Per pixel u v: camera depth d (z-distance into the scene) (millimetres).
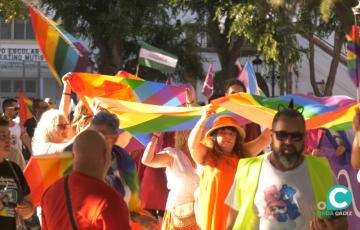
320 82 36344
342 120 9219
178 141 9398
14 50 41438
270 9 27594
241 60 35594
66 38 10531
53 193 6000
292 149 6109
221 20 31750
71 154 8000
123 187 7785
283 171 6188
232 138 8516
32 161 7992
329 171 6207
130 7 30562
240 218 6266
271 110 8797
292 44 28641
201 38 35656
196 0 30922
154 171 10227
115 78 10648
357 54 7328
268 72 33062
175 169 9156
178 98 10977
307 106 9344
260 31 28391
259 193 6219
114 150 7848
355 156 6734
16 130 15320
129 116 9391
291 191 6141
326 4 23797
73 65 10586
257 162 6301
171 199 9188
